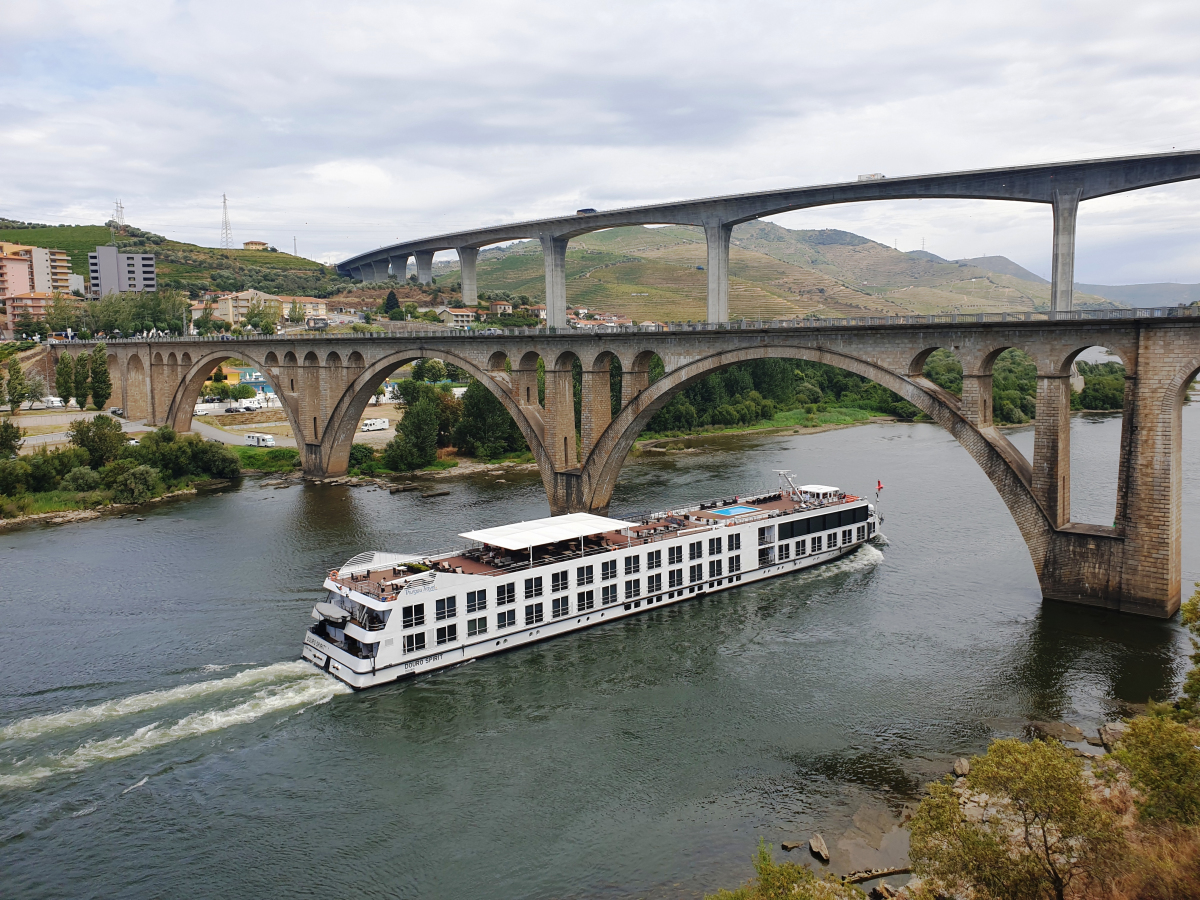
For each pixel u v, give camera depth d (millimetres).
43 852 39906
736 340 80125
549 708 52781
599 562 65625
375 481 127812
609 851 39500
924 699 52438
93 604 71000
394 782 45156
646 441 165750
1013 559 78250
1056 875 30500
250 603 70812
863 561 80000
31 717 51594
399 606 55500
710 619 66875
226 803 43594
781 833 40312
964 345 66750
